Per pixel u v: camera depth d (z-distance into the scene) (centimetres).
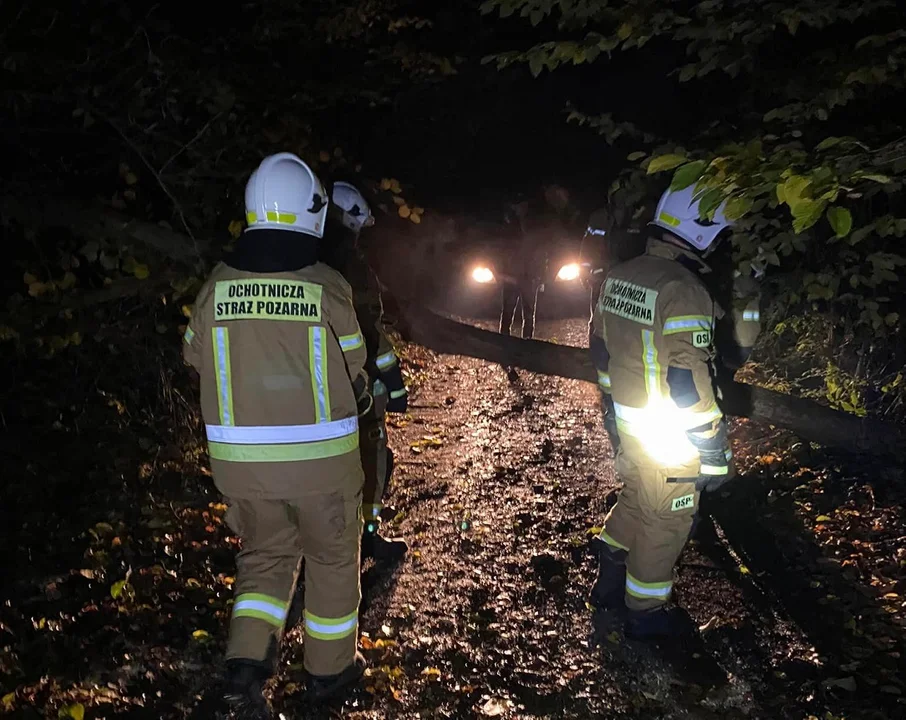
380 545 402
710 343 305
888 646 335
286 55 685
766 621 356
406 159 972
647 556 333
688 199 310
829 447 493
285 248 273
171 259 498
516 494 483
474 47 1036
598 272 566
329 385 277
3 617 327
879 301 493
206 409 281
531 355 521
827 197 212
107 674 309
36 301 457
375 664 328
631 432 326
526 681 322
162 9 586
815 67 418
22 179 502
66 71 478
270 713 296
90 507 417
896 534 410
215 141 509
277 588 289
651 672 326
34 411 491
